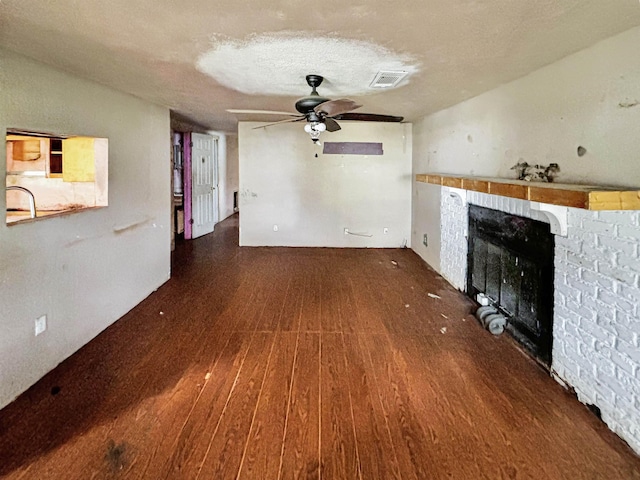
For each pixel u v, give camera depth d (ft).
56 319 9.46
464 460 6.56
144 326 12.02
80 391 8.45
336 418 7.64
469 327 12.12
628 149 6.98
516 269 11.02
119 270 12.60
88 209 10.80
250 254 21.94
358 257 21.44
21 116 8.15
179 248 23.34
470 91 12.61
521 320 10.74
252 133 23.29
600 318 7.55
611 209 6.15
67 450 6.70
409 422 7.54
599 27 6.77
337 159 23.50
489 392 8.55
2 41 7.38
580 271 8.12
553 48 8.00
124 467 6.34
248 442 6.95
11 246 7.96
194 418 7.60
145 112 14.33
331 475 6.23
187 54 8.38
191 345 10.77
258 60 8.90
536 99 9.91
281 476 6.19
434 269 18.92
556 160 9.12
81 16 6.29
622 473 6.26
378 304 14.16
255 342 11.00
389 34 7.18
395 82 11.20
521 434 7.20
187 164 25.44
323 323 12.41
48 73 8.96
